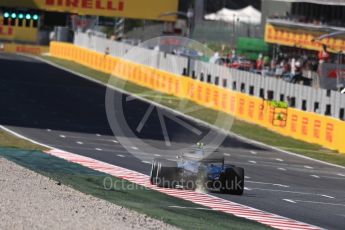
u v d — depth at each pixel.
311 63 199.38
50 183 77.81
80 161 99.31
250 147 133.50
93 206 67.12
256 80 173.25
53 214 61.91
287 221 69.25
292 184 95.94
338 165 120.62
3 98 169.25
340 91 164.00
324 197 87.31
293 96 160.00
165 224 62.25
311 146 139.88
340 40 189.50
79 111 159.75
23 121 140.62
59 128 135.50
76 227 57.62
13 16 197.12
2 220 58.28
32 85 195.62
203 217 67.81
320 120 141.50
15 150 105.12
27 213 61.53
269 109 155.75
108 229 57.88
